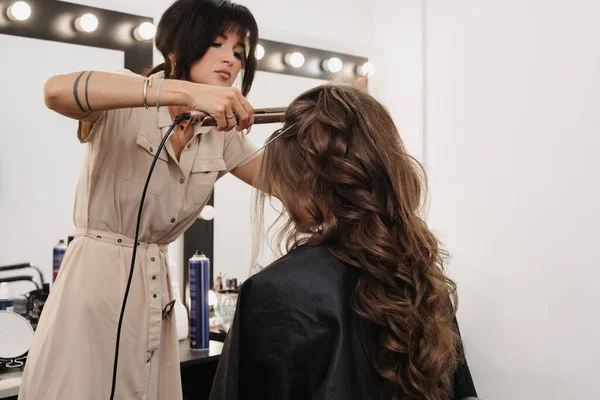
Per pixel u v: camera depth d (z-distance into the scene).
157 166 1.25
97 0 1.86
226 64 1.32
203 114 1.08
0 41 1.70
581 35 1.70
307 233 0.84
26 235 1.73
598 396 1.67
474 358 1.97
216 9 1.29
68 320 1.16
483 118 1.95
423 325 0.76
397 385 0.75
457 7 2.03
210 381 1.77
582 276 1.70
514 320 1.87
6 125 1.71
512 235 1.87
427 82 2.12
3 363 1.44
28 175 1.74
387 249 0.77
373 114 0.81
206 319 1.69
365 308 0.75
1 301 1.61
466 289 1.99
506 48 1.88
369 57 2.56
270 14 2.28
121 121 1.22
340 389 0.72
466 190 1.99
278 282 0.77
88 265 1.19
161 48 1.34
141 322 1.24
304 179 0.80
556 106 1.76
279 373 0.75
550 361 1.78
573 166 1.72
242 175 1.50
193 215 1.36
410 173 0.83
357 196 0.78
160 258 1.30
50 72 1.78
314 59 2.38
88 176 1.22
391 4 2.26
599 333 1.67
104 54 1.87
